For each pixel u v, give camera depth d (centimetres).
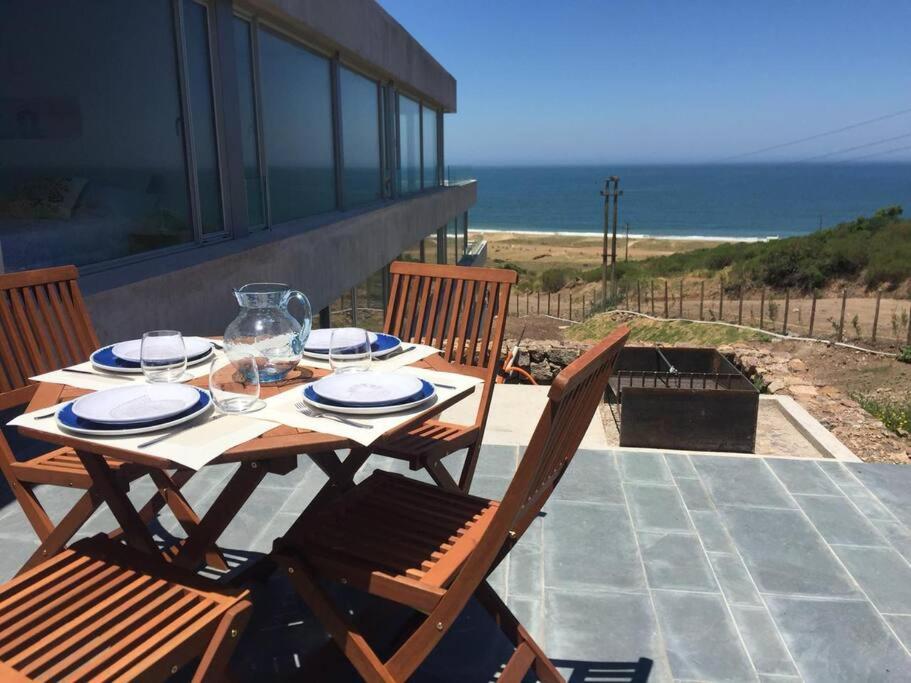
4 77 397
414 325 323
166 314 500
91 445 160
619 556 280
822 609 246
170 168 567
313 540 191
